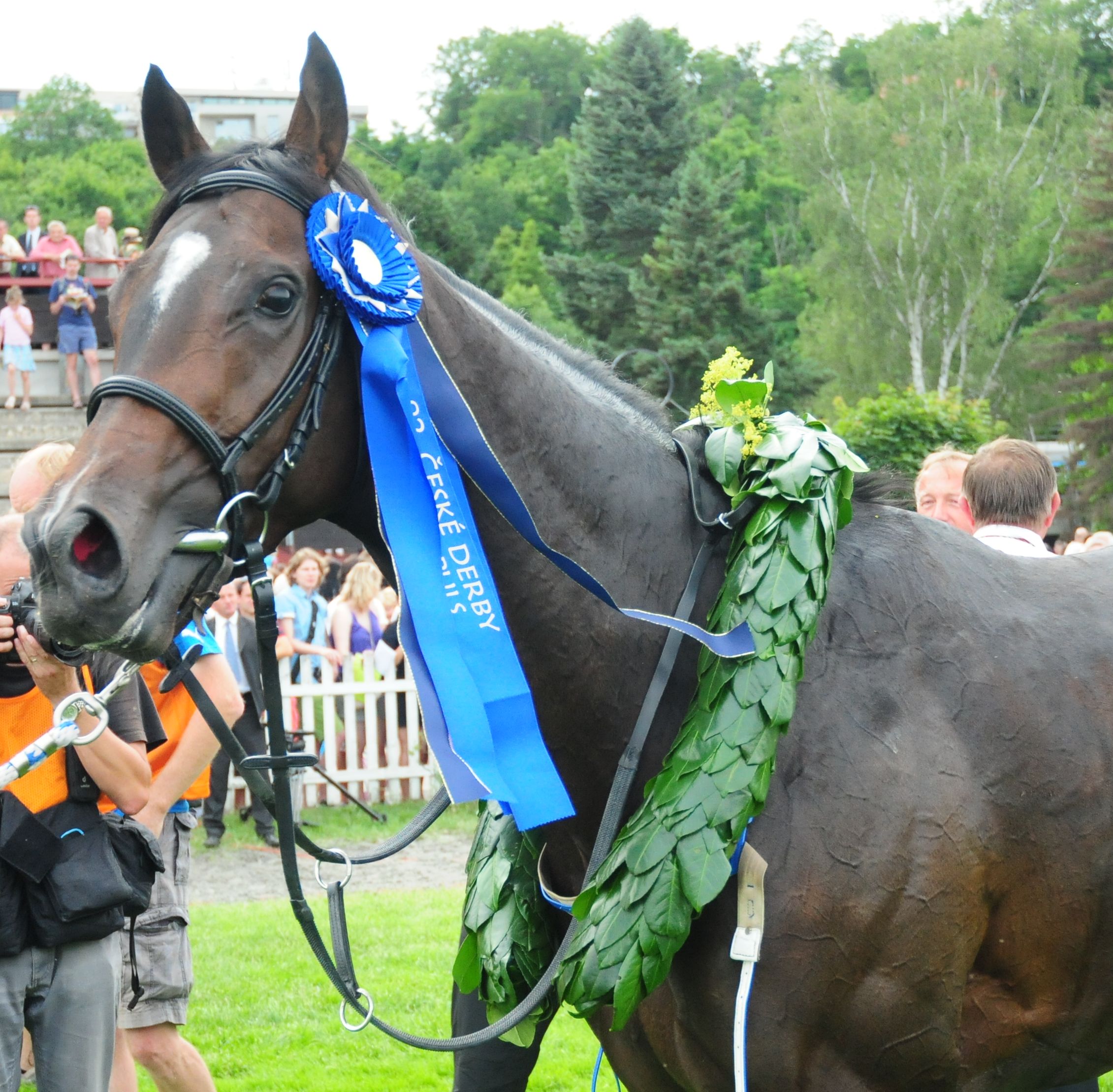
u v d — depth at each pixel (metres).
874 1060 1.85
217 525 1.62
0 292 16.28
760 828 1.81
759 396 2.04
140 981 3.03
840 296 32.00
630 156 32.59
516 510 1.80
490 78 66.88
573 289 30.55
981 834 1.88
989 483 3.00
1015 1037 2.00
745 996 1.76
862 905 1.79
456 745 1.72
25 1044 3.93
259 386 1.64
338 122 1.77
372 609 9.37
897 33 33.78
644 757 1.92
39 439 15.34
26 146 63.84
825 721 1.85
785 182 44.84
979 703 1.92
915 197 31.05
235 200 1.68
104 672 2.56
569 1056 4.16
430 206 31.95
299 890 1.84
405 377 1.74
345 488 1.82
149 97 1.78
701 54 64.56
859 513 2.11
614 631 1.90
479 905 2.12
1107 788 1.96
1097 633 2.08
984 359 31.50
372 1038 4.34
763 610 1.83
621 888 1.77
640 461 1.99
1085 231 30.34
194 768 2.99
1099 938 1.99
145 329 1.61
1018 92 34.62
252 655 7.82
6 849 2.35
